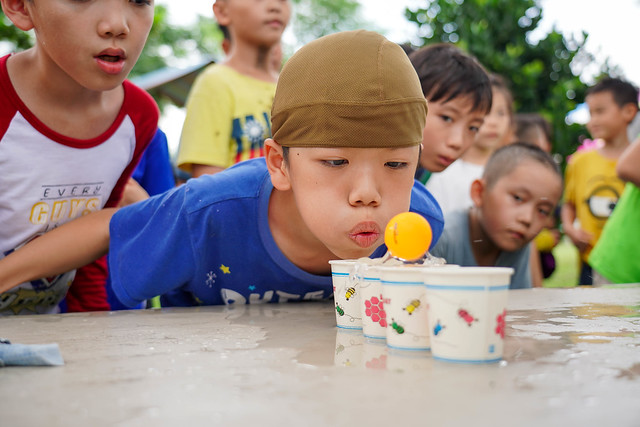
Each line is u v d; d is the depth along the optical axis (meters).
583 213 5.40
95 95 2.50
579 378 1.11
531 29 7.58
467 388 1.05
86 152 2.57
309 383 1.09
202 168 3.66
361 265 1.58
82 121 2.52
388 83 1.71
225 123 3.69
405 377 1.13
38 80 2.40
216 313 2.21
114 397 1.02
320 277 2.45
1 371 1.23
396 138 1.72
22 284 2.64
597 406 0.94
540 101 7.71
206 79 3.78
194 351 1.42
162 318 2.08
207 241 2.32
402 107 1.72
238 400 0.99
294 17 24.58
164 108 14.46
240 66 3.93
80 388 1.09
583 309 2.16
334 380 1.12
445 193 4.14
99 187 2.69
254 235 2.34
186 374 1.18
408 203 1.84
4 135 2.42
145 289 2.41
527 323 1.81
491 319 1.24
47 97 2.43
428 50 3.38
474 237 3.54
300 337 1.62
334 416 0.90
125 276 2.41
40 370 1.24
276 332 1.72
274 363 1.27
